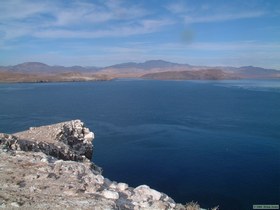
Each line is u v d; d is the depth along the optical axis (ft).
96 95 478.59
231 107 321.11
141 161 129.59
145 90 612.29
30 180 33.76
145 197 32.94
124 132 188.03
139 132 188.75
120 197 31.73
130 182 106.52
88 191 31.71
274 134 183.73
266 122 228.02
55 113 269.44
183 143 161.58
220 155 139.44
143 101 384.06
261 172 116.47
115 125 211.82
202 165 124.77
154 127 205.36
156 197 33.58
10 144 56.59
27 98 416.87
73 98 422.00
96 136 176.14
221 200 92.58
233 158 134.72
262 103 359.46
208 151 146.00
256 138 173.17
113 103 359.05
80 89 639.76
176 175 113.29
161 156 137.28
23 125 205.46
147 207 29.96
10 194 29.73
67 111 283.79
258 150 147.95
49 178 34.45
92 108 309.63
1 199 28.48
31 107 312.71
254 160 131.75
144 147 152.87
